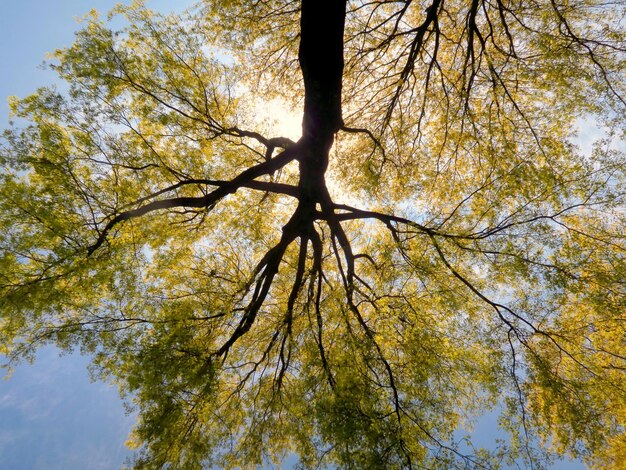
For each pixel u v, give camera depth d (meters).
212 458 6.51
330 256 8.69
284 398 7.59
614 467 7.58
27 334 5.73
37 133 5.21
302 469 6.39
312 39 5.90
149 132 6.32
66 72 5.68
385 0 7.73
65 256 4.96
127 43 6.20
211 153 7.00
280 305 8.14
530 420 6.28
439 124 9.49
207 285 6.99
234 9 7.38
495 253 6.23
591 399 6.18
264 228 8.27
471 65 8.02
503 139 7.86
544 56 7.30
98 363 5.70
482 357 6.60
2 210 4.89
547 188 5.93
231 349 7.53
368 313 7.28
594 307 5.86
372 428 5.61
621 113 6.54
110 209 5.68
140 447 6.35
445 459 5.66
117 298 5.62
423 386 6.25
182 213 7.09
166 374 5.52
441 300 6.64
